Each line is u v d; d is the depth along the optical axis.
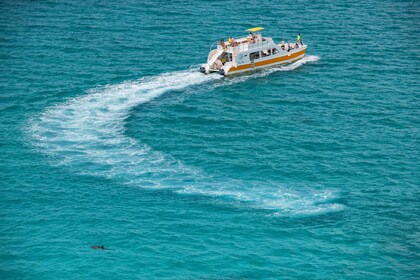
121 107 128.88
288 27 170.62
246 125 121.88
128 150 112.69
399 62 149.25
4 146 113.06
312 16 178.25
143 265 83.94
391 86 137.38
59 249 86.75
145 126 121.31
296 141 115.69
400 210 95.75
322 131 119.19
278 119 124.00
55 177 103.75
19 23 171.75
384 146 113.81
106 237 89.19
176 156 110.75
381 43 160.00
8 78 139.75
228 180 103.44
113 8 184.00
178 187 101.38
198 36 164.75
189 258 85.12
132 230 90.62
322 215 94.56
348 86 137.88
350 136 117.31
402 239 89.44
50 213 94.50
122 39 162.38
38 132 118.31
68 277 81.94
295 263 84.56
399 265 84.50
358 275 82.69
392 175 104.94
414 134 117.88
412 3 188.62
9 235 89.44
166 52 155.12
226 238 89.19
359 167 107.12
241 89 137.50
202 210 95.38
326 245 88.06
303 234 90.25
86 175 104.50
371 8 184.50
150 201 97.62
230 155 111.00
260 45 146.25
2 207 95.62
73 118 124.00
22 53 153.12
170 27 170.50
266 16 178.00
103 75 142.50
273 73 145.25
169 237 89.25
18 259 84.88
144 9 183.25
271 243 88.38
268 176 104.56
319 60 151.38
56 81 139.12
